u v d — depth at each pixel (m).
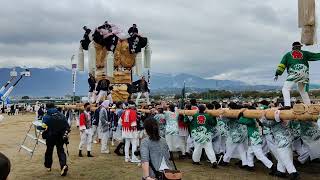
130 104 15.17
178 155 15.37
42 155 15.52
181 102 17.27
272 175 11.17
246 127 12.17
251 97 21.81
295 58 10.70
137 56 25.27
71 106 26.58
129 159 13.98
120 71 25.06
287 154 10.30
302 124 11.72
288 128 10.45
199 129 12.72
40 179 11.10
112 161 14.09
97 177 11.32
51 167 12.85
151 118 6.18
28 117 49.09
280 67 10.90
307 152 11.96
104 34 24.89
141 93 25.20
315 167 12.84
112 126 16.41
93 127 18.72
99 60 25.41
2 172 3.12
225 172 11.74
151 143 6.06
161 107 14.92
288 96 10.73
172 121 14.49
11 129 29.95
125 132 13.73
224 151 13.40
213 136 13.32
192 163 13.45
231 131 12.40
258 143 11.43
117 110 16.33
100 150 17.09
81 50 28.11
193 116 12.91
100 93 24.58
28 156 15.26
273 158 14.06
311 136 11.58
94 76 26.19
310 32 7.61
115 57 25.05
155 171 5.96
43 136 11.66
